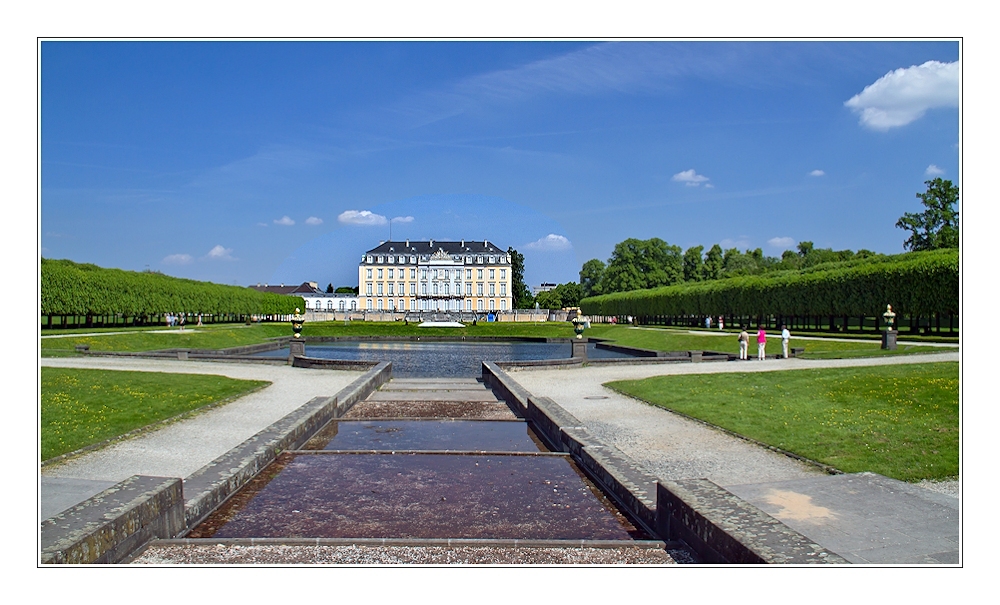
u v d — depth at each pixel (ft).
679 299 259.60
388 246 532.32
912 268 140.87
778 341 140.36
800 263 414.00
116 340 142.61
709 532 21.57
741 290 210.59
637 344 182.19
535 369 94.32
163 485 25.38
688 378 72.28
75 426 45.88
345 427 52.37
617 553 23.27
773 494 28.66
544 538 25.96
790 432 43.62
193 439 44.39
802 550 19.17
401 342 211.82
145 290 209.87
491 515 28.86
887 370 66.59
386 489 32.91
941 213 214.48
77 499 29.22
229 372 87.15
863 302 154.51
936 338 124.88
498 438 47.96
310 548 24.23
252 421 51.62
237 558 23.16
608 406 58.23
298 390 70.64
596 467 34.37
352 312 402.11
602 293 422.00
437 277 515.50
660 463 36.99
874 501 27.50
